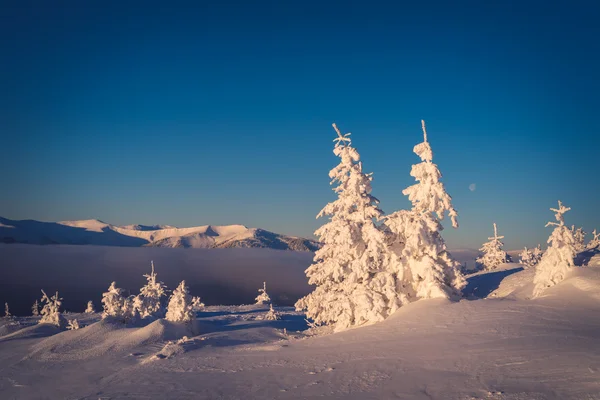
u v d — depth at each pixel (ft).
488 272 150.71
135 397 46.91
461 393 31.78
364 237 87.35
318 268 94.58
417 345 51.06
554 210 85.25
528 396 28.81
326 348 60.39
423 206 87.51
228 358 66.80
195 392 44.62
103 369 79.20
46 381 72.95
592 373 31.19
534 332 48.83
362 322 83.51
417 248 84.38
